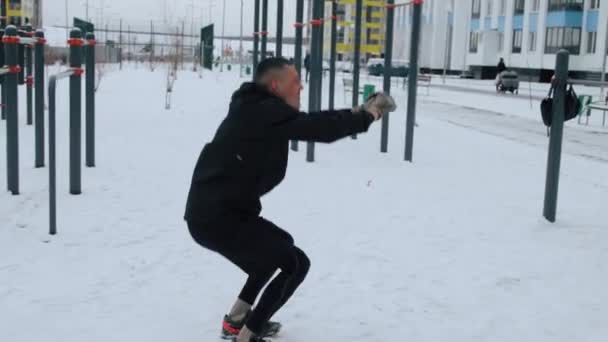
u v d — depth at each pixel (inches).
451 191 333.7
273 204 292.4
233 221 138.3
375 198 310.0
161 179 340.5
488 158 457.7
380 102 135.2
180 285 191.0
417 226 261.4
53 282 190.2
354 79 509.7
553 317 175.2
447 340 159.9
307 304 179.5
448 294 189.3
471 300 185.3
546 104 267.0
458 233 252.8
